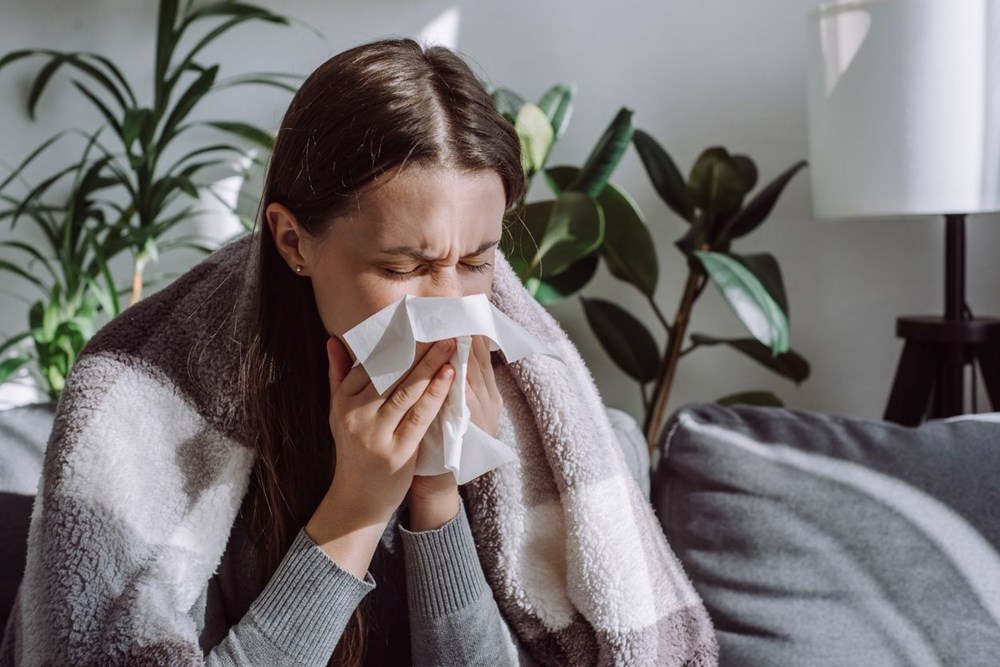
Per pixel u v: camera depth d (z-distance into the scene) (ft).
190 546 2.54
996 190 4.17
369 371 2.15
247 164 5.80
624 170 5.52
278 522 2.64
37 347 4.91
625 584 2.77
